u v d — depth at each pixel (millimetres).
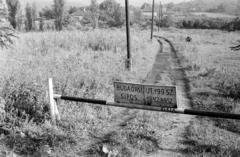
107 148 5551
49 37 22766
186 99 9672
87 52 18078
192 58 20266
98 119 7094
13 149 5426
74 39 23156
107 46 21969
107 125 6891
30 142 5711
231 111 7809
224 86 10961
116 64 14750
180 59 20812
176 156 5285
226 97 9617
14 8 54875
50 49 18203
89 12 64812
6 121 6473
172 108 5688
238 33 58719
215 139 5887
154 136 6102
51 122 6512
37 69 10711
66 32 28984
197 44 35469
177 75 14328
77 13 95312
